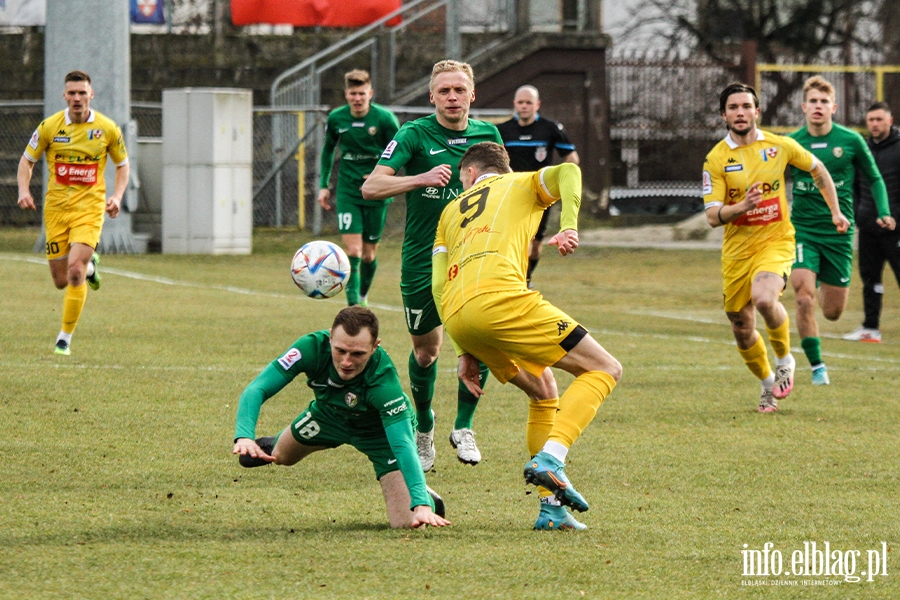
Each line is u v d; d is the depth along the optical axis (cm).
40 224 6462
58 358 2541
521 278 1466
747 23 8756
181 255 5444
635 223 6900
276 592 1102
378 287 4441
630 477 1733
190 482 1627
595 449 1925
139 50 6994
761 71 7506
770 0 8694
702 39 8694
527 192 1504
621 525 1442
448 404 2270
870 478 1744
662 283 4828
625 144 7212
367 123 3553
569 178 1472
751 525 1451
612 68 7119
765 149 2328
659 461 1844
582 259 5647
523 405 2283
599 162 6862
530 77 6731
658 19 8944
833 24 8638
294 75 6962
